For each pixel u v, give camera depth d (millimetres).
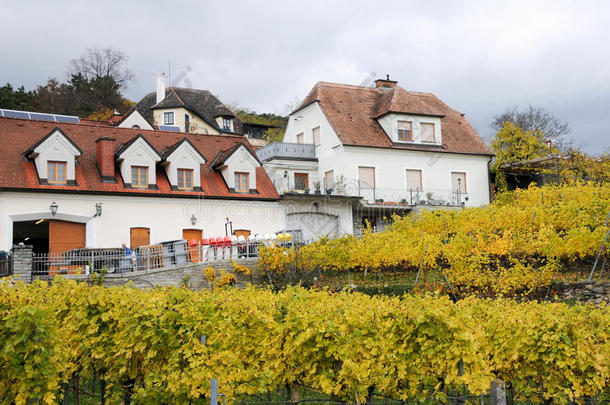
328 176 37625
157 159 29781
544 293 20641
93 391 12195
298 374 10602
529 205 30250
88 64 69438
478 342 9641
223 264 24734
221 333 10375
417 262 22656
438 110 42094
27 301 9219
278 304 11141
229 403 9797
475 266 21172
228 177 31516
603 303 11688
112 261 23891
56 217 27266
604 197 29000
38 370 8961
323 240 24641
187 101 57750
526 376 10625
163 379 9945
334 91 40344
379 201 36094
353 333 9891
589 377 9859
